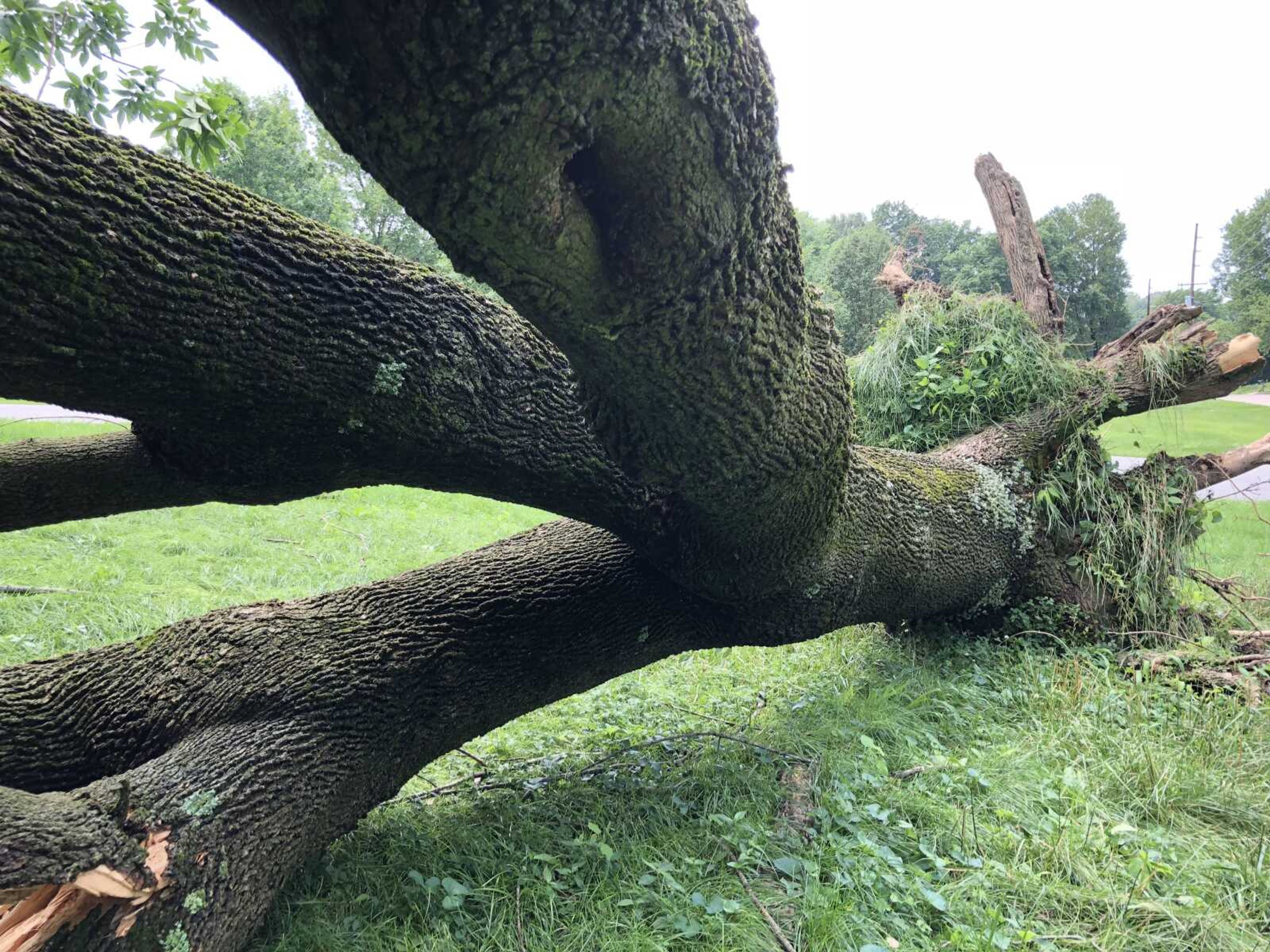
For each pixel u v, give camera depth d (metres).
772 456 2.36
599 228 1.57
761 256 1.82
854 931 2.35
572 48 1.20
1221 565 8.09
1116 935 2.42
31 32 3.47
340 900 2.47
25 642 4.32
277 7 1.13
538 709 3.56
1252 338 5.20
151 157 1.65
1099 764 3.39
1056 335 6.01
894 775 3.32
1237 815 3.13
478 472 2.42
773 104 1.57
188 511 8.17
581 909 2.46
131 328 1.60
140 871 1.87
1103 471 5.33
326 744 2.51
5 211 1.38
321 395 1.94
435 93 1.19
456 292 2.25
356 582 6.08
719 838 2.83
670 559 2.94
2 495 2.38
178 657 2.63
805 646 5.19
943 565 4.16
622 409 2.10
